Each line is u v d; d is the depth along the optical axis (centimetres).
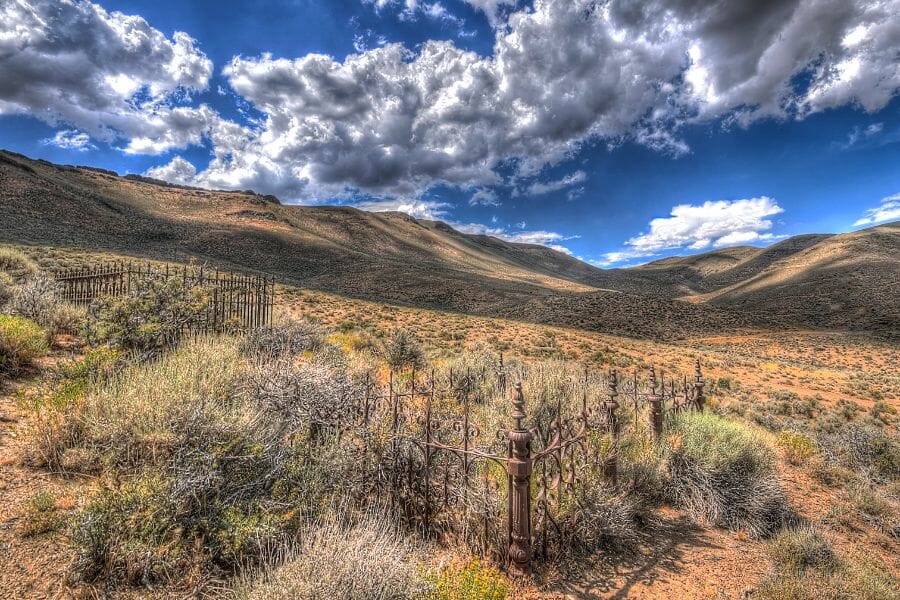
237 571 283
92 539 263
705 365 3077
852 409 1952
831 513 533
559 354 2806
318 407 461
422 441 386
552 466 407
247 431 365
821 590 344
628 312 6331
